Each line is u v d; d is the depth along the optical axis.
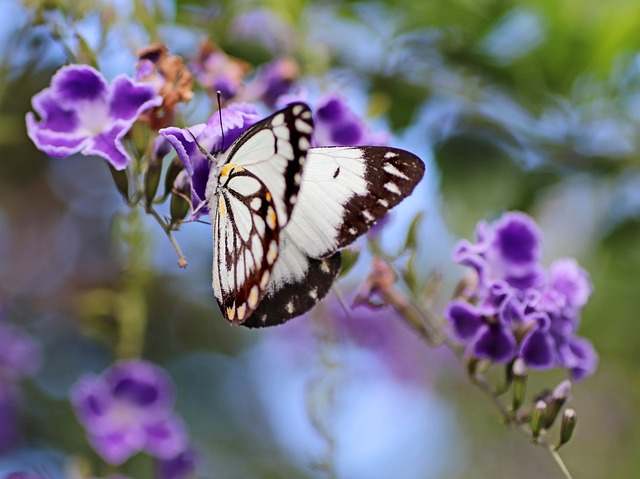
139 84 0.44
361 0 0.51
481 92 0.51
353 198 0.44
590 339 0.57
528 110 0.51
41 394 0.61
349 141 0.46
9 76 0.50
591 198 0.54
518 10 0.51
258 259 0.43
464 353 0.46
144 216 0.49
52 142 0.43
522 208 0.51
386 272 0.47
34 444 0.59
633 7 0.50
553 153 0.51
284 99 0.46
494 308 0.45
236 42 0.51
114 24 0.46
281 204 0.43
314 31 0.52
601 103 0.51
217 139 0.44
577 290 0.45
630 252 0.53
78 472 0.51
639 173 0.52
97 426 0.51
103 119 0.44
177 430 0.52
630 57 0.51
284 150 0.43
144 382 0.51
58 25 0.46
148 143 0.44
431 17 0.51
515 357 0.45
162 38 0.49
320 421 0.49
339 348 0.53
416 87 0.51
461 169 0.50
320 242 0.44
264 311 0.44
